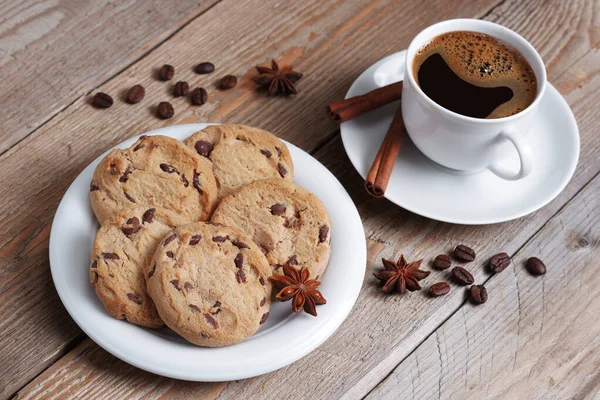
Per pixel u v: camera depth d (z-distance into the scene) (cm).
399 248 81
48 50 89
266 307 73
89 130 85
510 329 79
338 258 76
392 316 78
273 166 79
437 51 81
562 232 83
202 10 92
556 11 95
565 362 77
